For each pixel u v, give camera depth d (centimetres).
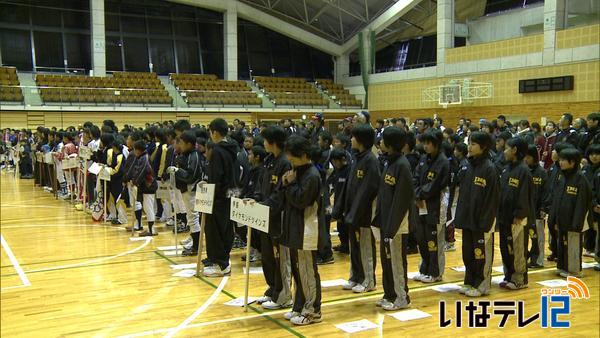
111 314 461
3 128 1867
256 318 448
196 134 724
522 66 1752
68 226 898
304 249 419
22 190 1401
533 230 605
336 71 2709
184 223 851
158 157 813
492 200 487
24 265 639
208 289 537
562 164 566
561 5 1661
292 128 1179
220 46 2591
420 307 475
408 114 2228
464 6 2131
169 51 2467
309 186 405
